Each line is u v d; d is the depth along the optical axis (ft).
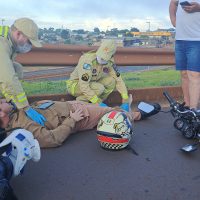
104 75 19.54
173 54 26.04
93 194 10.55
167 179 11.59
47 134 13.80
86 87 18.28
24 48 14.43
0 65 13.33
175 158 13.30
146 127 16.93
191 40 18.11
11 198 9.30
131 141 14.99
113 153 13.62
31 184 11.08
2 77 13.39
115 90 21.22
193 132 15.01
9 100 13.79
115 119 13.62
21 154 10.19
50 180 11.36
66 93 20.54
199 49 18.07
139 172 12.04
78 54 22.09
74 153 13.56
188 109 15.57
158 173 12.01
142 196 10.49
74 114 14.97
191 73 18.47
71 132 15.42
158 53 25.20
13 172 10.05
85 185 11.08
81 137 15.35
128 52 23.86
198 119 14.99
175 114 16.10
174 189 10.94
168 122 17.76
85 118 15.90
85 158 13.10
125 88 19.90
